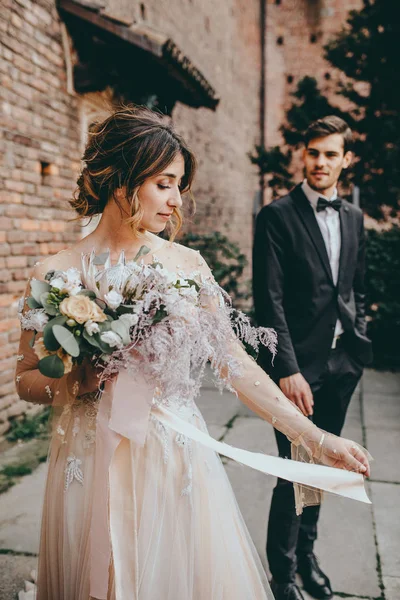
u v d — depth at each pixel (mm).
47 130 4254
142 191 1415
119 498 1334
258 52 10977
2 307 3744
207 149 8734
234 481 3273
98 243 1544
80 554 1395
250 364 1605
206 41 8617
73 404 1445
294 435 1544
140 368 1285
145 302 1255
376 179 6855
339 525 2785
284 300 2283
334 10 10398
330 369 2250
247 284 7523
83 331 1222
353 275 2305
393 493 3127
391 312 6543
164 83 5387
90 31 4555
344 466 1513
